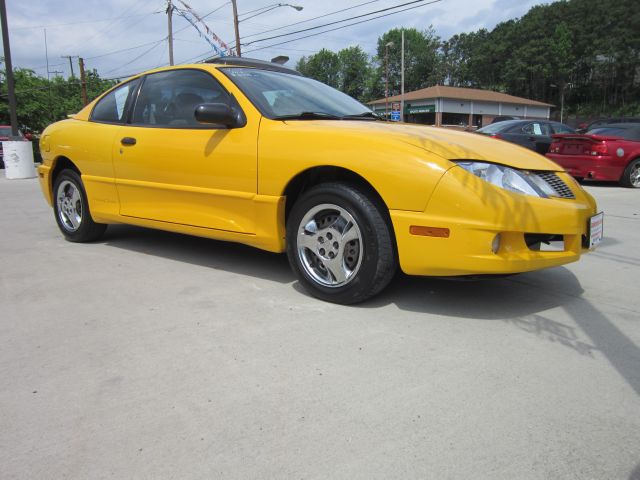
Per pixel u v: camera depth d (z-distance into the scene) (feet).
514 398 7.21
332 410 6.92
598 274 13.17
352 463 5.88
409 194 9.55
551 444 6.20
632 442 6.23
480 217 9.16
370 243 10.03
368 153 9.95
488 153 10.12
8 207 24.99
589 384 7.59
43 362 8.30
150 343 8.97
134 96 14.55
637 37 242.17
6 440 6.31
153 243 16.47
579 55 259.80
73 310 10.55
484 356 8.48
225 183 11.99
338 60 295.48
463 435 6.38
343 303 10.70
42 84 124.16
